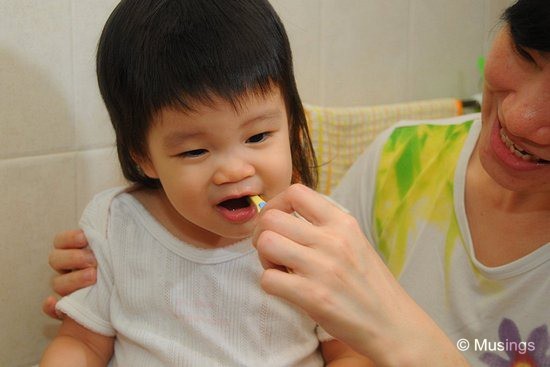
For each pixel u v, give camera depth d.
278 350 0.80
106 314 0.82
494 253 0.89
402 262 0.97
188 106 0.67
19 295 0.90
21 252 0.89
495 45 0.74
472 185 0.94
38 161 0.89
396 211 0.99
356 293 0.62
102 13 0.91
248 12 0.72
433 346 0.65
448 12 1.41
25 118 0.86
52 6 0.86
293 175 0.85
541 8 0.65
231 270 0.80
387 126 1.21
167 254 0.81
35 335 0.93
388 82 1.34
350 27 1.24
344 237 0.63
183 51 0.68
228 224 0.72
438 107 1.29
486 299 0.89
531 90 0.68
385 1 1.29
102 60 0.74
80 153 0.93
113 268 0.81
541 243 0.86
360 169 1.08
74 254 0.82
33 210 0.89
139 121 0.72
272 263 0.64
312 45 1.18
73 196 0.93
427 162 1.00
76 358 0.81
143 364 0.79
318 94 1.22
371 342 0.63
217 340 0.79
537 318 0.85
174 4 0.71
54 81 0.88
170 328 0.79
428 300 0.93
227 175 0.68
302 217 0.71
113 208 0.84
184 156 0.70
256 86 0.69
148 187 0.85
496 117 0.77
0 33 0.82
